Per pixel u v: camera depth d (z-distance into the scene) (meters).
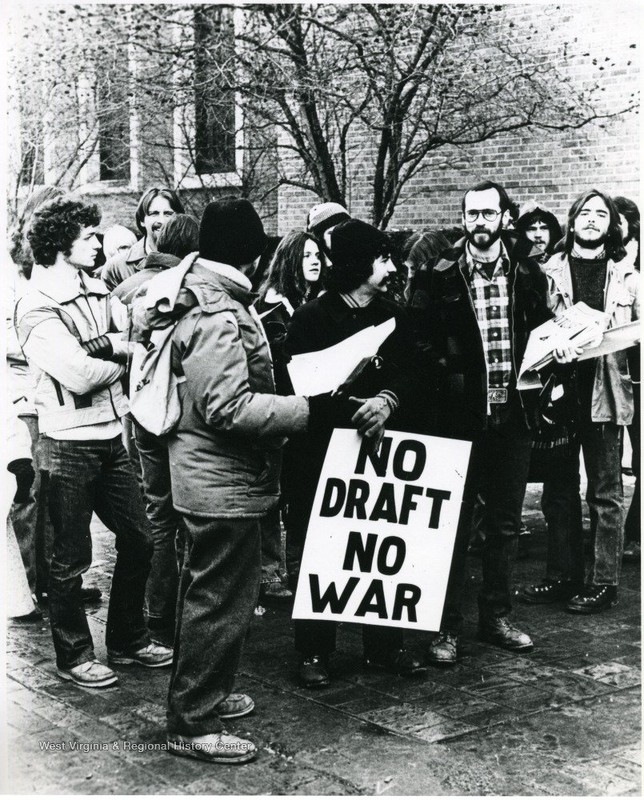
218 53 9.33
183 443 3.61
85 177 13.59
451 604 4.63
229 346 3.48
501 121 10.08
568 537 5.53
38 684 4.36
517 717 4.03
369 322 4.29
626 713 4.07
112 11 10.03
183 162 12.04
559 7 10.20
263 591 5.62
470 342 4.59
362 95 10.43
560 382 5.11
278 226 12.20
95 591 5.57
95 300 4.41
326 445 4.19
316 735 3.87
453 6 9.02
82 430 4.25
